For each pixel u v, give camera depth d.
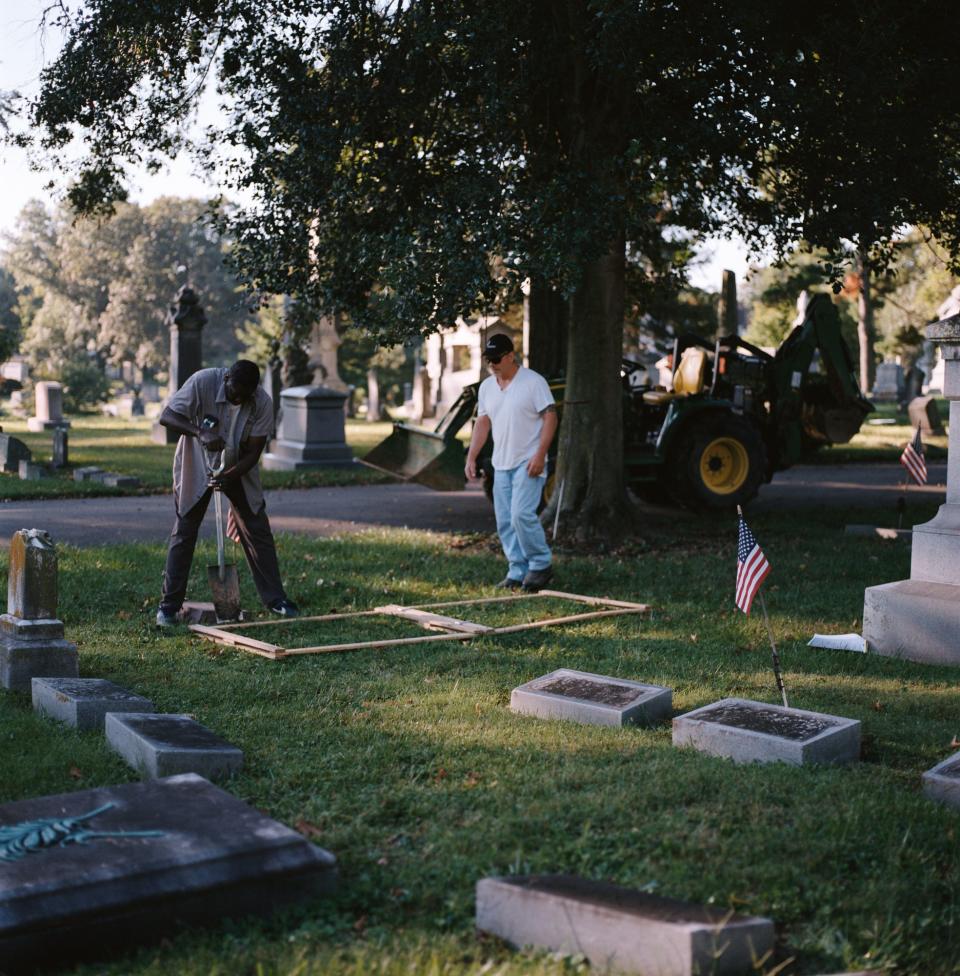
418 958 3.22
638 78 10.53
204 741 4.96
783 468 16.94
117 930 3.33
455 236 10.12
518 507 9.62
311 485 19.11
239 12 10.88
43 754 5.07
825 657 7.49
